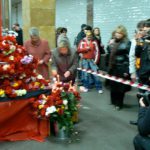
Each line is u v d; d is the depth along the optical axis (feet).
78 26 32.04
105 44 27.71
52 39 21.84
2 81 11.72
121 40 15.29
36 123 12.35
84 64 20.56
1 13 15.46
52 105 11.70
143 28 13.44
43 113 11.68
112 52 15.46
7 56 11.68
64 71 14.33
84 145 11.48
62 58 14.29
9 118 11.81
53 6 21.65
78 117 14.74
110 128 13.24
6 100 11.57
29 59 12.06
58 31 22.63
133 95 18.88
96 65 20.51
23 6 22.21
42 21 21.43
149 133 8.34
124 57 15.23
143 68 13.14
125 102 17.33
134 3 24.13
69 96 12.12
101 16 28.22
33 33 15.25
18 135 12.09
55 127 12.18
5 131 11.94
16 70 11.78
